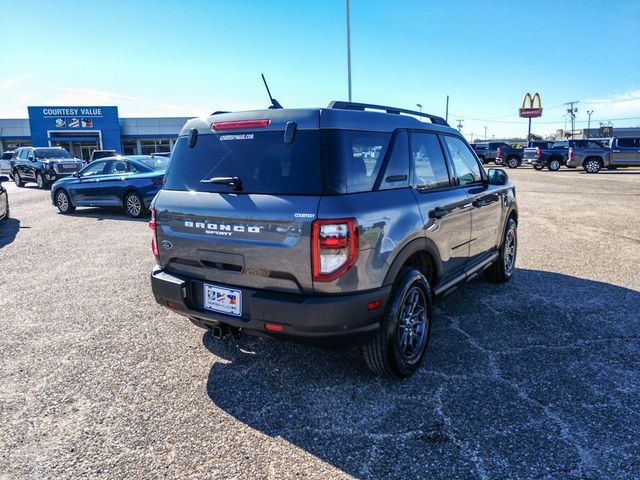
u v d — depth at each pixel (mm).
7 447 2727
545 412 2971
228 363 3732
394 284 3215
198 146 3387
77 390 3348
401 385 3336
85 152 46000
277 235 2865
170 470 2516
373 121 3238
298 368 3633
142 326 4504
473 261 4613
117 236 8992
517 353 3793
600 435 2734
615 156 26656
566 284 5598
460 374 3471
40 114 44562
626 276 5910
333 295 2818
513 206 5613
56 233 9414
